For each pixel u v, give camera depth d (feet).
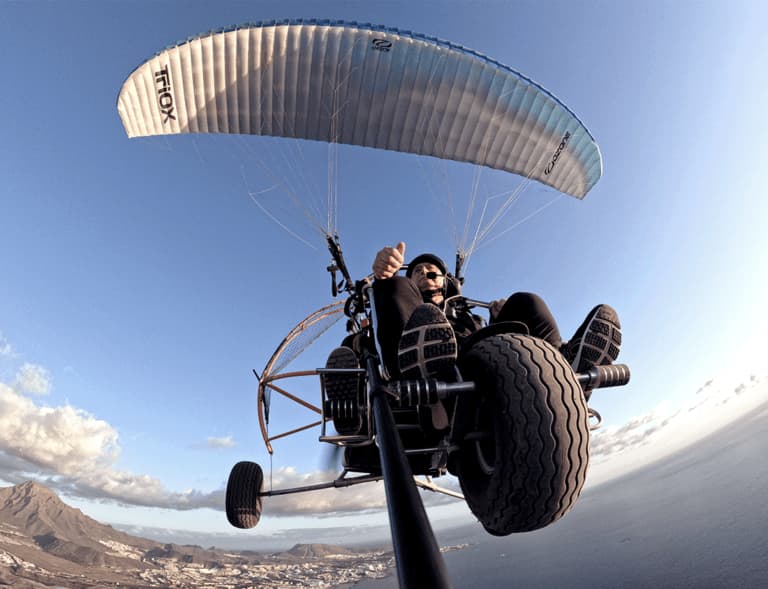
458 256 14.75
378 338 7.72
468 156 31.22
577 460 5.03
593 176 32.78
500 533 6.39
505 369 5.42
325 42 27.37
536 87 27.30
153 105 28.32
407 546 2.18
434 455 8.92
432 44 26.78
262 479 16.80
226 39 26.94
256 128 30.63
